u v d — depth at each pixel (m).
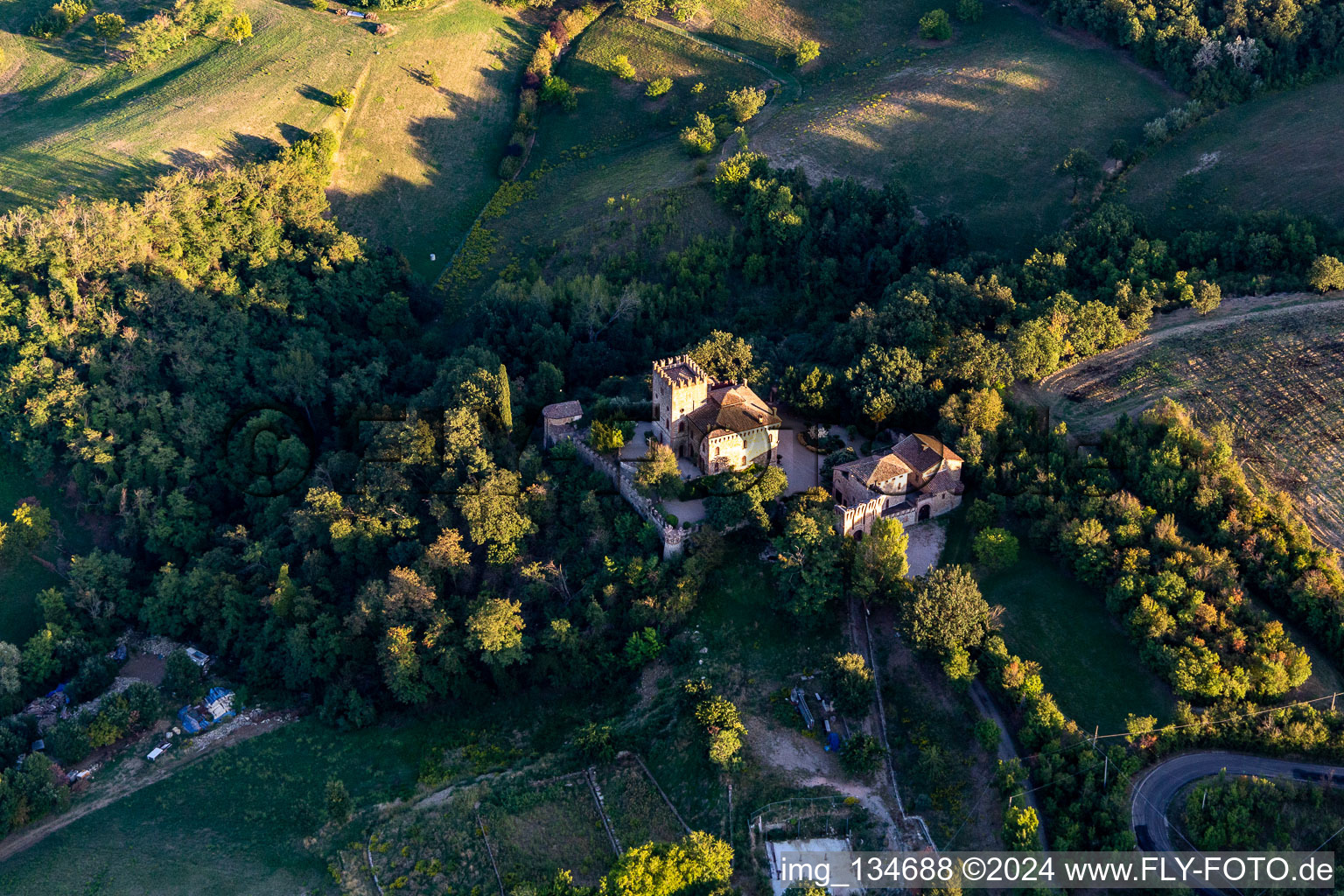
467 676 132.38
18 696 140.38
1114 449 139.00
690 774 113.56
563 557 138.75
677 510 135.75
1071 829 98.75
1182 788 103.12
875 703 115.94
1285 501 127.19
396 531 146.50
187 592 147.25
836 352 159.75
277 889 111.06
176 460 164.38
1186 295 164.62
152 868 115.19
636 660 126.69
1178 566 119.62
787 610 125.75
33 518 158.50
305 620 141.00
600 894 99.88
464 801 117.06
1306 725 105.06
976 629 116.06
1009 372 148.75
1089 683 114.50
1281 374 149.00
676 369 142.12
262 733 133.00
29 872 116.00
